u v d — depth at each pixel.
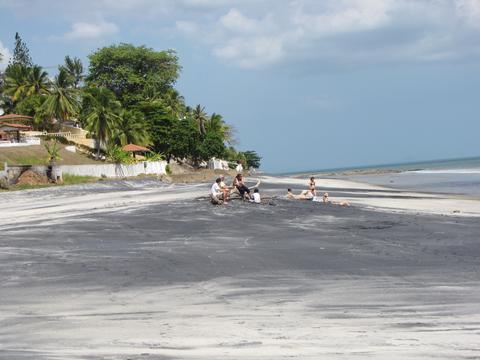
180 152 97.38
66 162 71.81
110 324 9.71
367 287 12.49
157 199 37.09
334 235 20.77
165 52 113.38
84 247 18.58
